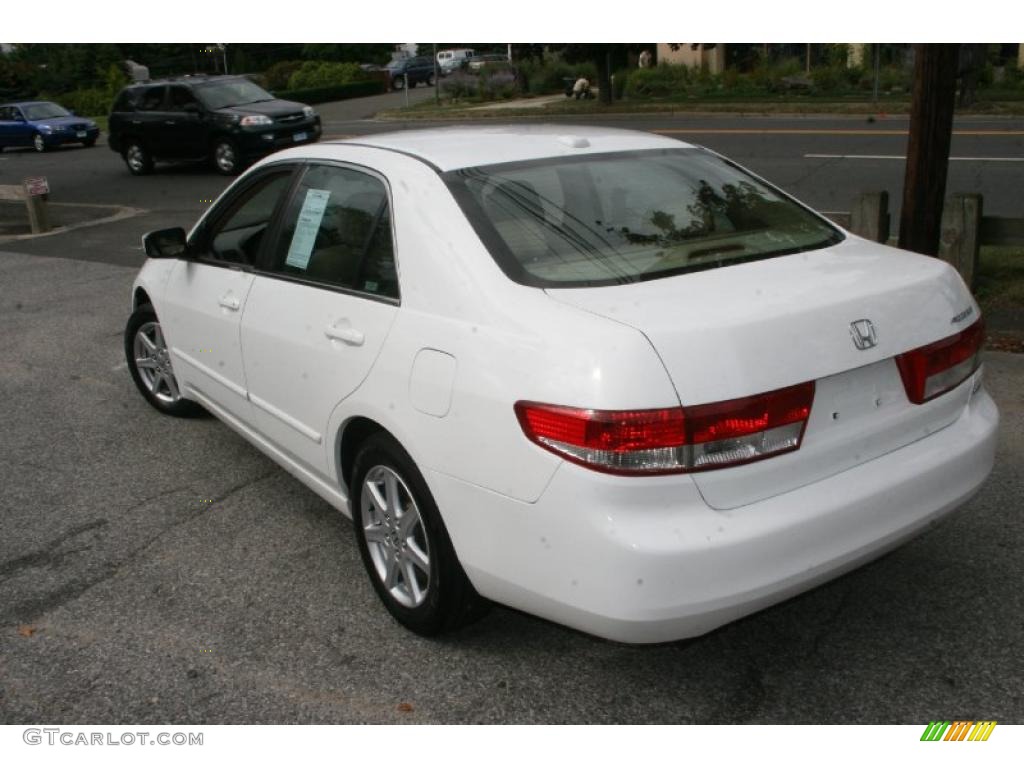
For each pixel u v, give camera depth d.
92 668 3.30
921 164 6.82
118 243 12.38
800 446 2.67
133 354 5.80
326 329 3.48
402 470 3.15
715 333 2.57
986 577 3.59
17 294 9.48
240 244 4.37
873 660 3.16
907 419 2.92
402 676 3.19
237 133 18.72
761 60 32.06
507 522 2.75
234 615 3.59
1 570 4.02
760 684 3.08
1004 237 6.80
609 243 3.12
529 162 3.46
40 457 5.23
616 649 3.29
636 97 30.38
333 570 3.91
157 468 5.02
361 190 3.57
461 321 2.93
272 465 5.01
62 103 46.78
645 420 2.47
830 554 2.71
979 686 3.02
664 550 2.49
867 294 2.85
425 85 49.59
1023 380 5.50
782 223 3.46
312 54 62.81
